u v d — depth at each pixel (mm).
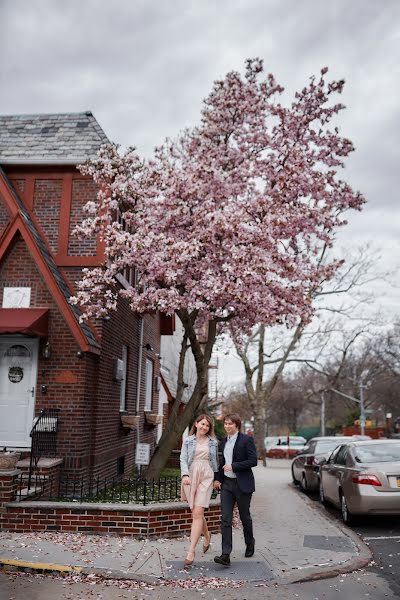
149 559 7406
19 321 11391
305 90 14516
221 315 13023
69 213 13258
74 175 13469
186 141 14430
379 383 64688
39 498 9938
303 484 16297
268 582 6676
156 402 20766
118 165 12719
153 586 6434
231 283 11141
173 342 29172
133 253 11930
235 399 65812
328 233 13906
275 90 14711
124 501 9609
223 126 14516
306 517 11258
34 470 10406
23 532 8680
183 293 12531
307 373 70250
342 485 10820
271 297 11805
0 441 11719
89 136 14125
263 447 32312
